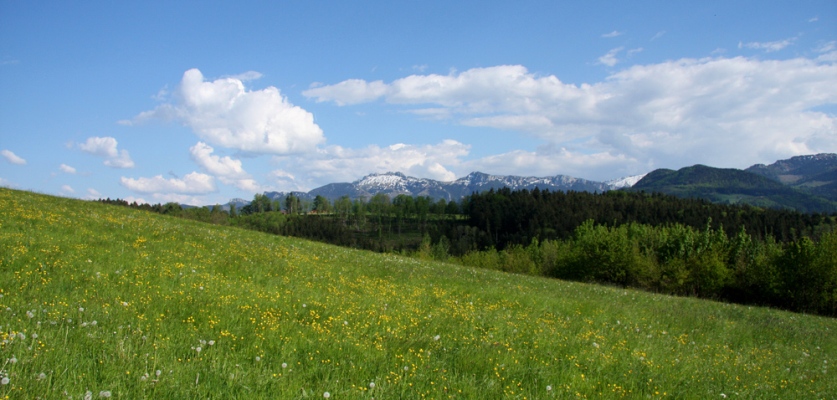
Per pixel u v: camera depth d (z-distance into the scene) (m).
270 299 13.27
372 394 7.68
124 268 14.34
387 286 18.62
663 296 33.22
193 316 10.47
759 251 70.31
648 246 81.19
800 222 134.38
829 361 16.42
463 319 14.37
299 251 26.30
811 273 49.00
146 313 10.16
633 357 12.25
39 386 6.10
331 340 10.20
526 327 14.30
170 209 131.75
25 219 19.84
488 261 96.25
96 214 26.28
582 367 10.84
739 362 13.65
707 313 24.16
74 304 9.86
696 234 77.50
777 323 24.39
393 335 11.31
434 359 9.98
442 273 26.34
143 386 6.61
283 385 7.42
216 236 26.22
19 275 11.79
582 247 70.00
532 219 149.38
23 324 8.12
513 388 8.75
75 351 7.39
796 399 10.98
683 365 12.22
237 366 7.88
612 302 22.92
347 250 33.50
